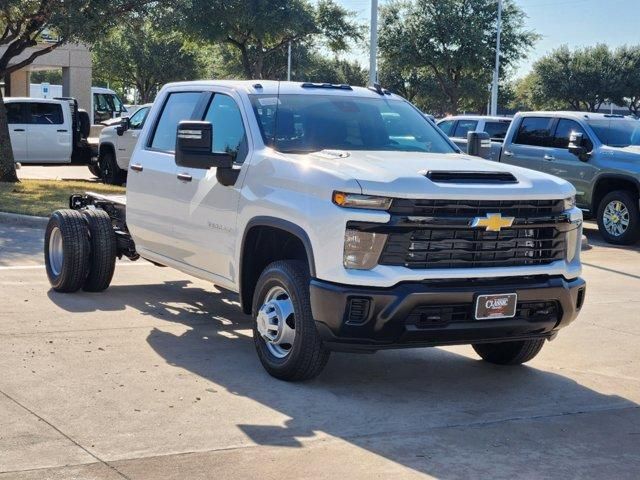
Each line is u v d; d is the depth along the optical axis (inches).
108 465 190.5
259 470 191.5
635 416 241.6
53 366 259.8
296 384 253.9
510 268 242.1
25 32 749.3
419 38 1723.7
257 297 260.1
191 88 315.9
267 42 1502.2
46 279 387.2
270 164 259.3
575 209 257.1
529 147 670.5
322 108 286.8
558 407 246.8
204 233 289.6
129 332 303.6
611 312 380.5
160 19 762.2
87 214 355.6
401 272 229.8
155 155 322.3
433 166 248.2
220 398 237.9
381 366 281.3
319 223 234.5
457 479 191.8
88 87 1577.3
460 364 289.4
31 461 190.7
